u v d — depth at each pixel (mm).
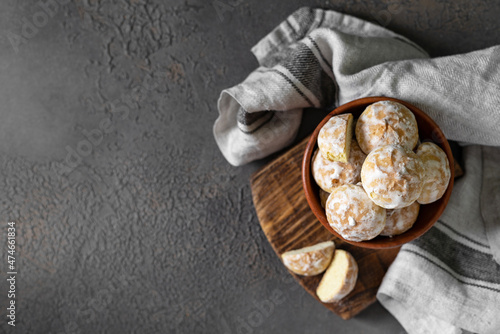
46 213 713
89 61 701
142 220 702
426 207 538
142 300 705
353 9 664
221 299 695
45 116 709
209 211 693
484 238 604
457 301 595
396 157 490
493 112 554
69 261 713
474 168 616
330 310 666
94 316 712
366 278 624
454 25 653
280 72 598
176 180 697
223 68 688
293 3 673
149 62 694
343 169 525
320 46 596
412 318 627
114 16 694
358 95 593
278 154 677
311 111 657
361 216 508
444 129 583
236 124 646
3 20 704
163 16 688
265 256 687
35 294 718
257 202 635
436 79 558
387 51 607
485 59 554
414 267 598
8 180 710
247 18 680
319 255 605
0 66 708
